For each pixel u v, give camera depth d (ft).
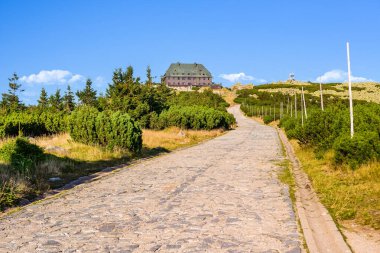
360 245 19.66
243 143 99.91
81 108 71.82
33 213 28.22
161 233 22.33
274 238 20.99
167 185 39.40
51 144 68.85
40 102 206.90
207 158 65.72
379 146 39.52
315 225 23.86
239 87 568.82
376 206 26.55
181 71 586.45
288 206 28.73
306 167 49.14
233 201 30.89
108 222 25.11
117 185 39.96
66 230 23.43
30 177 39.24
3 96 203.82
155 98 160.15
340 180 36.91
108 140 68.13
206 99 280.92
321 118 61.36
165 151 79.46
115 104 142.72
